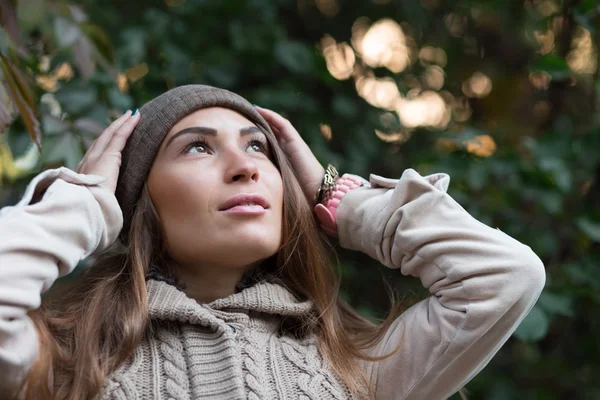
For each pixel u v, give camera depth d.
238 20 2.53
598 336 2.29
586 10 2.08
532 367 2.35
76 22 1.86
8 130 1.89
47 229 1.31
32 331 1.30
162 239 1.54
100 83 2.06
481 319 1.43
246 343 1.44
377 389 1.53
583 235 2.24
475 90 2.99
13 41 1.64
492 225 2.25
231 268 1.55
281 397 1.38
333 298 1.66
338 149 2.57
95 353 1.38
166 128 1.56
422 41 2.90
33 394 1.29
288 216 1.65
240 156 1.51
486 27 2.95
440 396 1.52
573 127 2.49
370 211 1.63
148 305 1.46
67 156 1.83
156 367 1.39
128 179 1.57
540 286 1.47
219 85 2.46
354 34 2.85
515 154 2.23
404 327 1.55
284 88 2.50
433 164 2.26
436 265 1.51
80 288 1.58
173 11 2.52
